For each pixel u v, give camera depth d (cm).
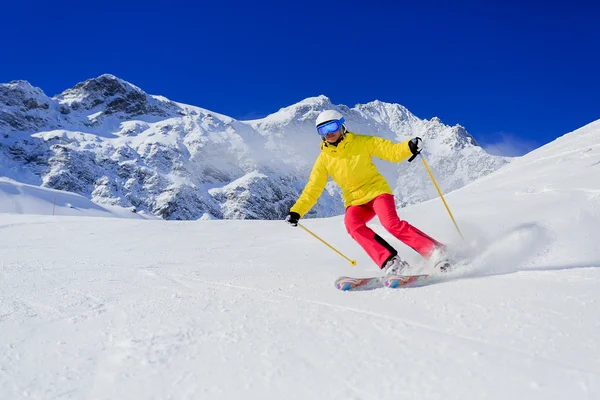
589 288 253
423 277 331
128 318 287
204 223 991
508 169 1138
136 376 200
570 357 180
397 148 388
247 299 313
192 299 327
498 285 284
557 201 579
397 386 173
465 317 234
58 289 401
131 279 440
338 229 741
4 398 189
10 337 264
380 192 397
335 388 177
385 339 216
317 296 308
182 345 230
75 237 834
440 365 185
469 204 718
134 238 797
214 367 203
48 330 275
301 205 423
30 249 709
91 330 269
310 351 211
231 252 608
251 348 220
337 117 393
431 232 517
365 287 328
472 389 166
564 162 941
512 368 177
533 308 234
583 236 419
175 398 181
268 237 734
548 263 371
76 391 192
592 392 155
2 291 397
